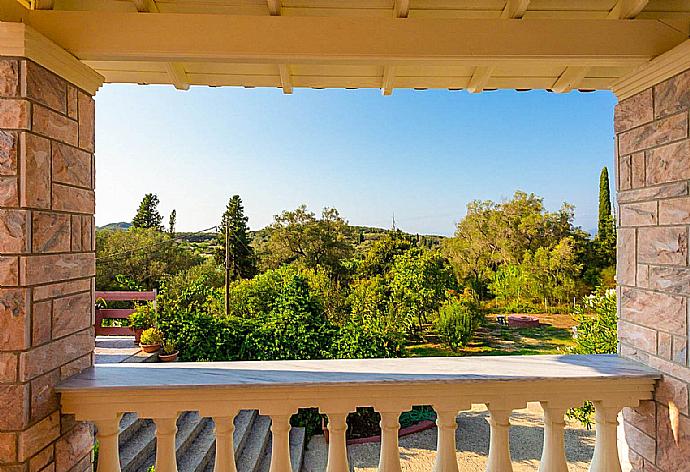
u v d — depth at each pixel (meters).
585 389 1.44
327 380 1.38
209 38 1.38
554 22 1.42
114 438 1.37
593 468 1.48
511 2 1.45
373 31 1.41
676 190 1.39
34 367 1.24
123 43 1.37
